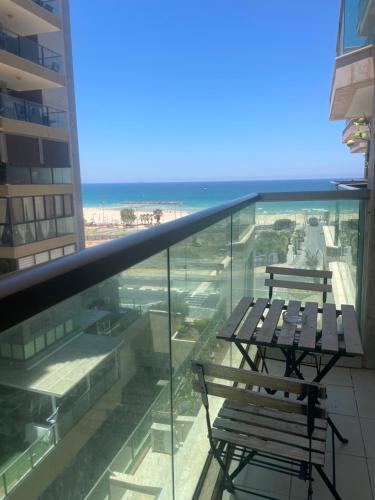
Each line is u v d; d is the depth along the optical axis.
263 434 1.66
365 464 2.20
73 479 0.91
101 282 0.90
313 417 1.43
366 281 3.15
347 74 4.31
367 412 2.69
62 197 14.55
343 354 1.94
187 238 1.65
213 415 2.22
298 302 2.66
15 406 0.69
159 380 1.43
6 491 0.69
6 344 0.63
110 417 1.07
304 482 2.07
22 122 12.34
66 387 0.84
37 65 13.22
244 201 2.83
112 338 1.02
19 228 12.30
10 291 0.55
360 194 3.07
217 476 1.93
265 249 3.48
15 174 12.12
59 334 0.77
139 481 1.28
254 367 2.15
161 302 1.38
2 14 12.88
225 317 2.61
